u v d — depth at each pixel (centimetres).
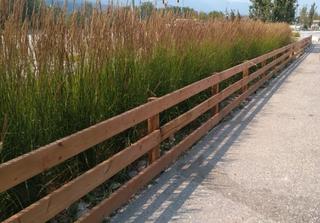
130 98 502
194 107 611
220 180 483
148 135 456
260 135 673
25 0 373
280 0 2972
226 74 749
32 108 361
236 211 409
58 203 309
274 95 1043
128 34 514
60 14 402
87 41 443
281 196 444
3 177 259
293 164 539
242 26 1162
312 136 672
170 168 516
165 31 630
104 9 482
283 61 1593
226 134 675
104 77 459
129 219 389
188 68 675
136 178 431
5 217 334
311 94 1062
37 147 363
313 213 408
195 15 855
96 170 354
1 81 347
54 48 392
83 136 338
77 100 419
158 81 580
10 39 353
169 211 406
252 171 513
